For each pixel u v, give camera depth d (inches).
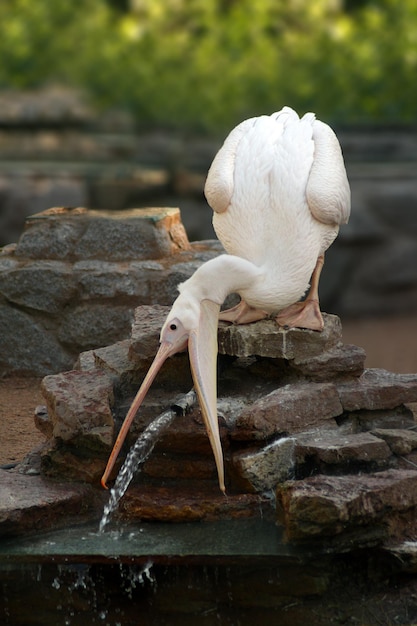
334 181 319.0
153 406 319.0
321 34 885.8
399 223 753.6
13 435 381.1
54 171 794.8
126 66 915.4
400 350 610.5
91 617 277.7
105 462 308.2
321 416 314.5
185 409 312.5
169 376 334.0
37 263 465.4
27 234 476.1
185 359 332.2
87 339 456.4
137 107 912.9
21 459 353.4
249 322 328.2
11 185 765.9
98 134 900.6
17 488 303.3
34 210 765.3
